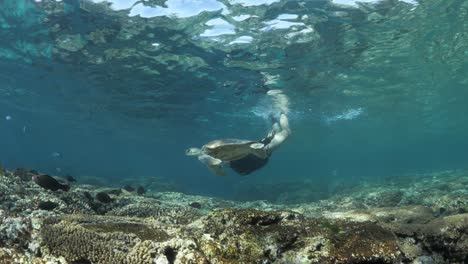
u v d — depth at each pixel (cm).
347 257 482
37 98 4088
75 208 930
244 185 4022
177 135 6341
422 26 1875
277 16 1691
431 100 3988
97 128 6078
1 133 10662
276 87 2962
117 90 3228
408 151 17638
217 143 664
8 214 638
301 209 1557
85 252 505
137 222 604
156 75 2702
